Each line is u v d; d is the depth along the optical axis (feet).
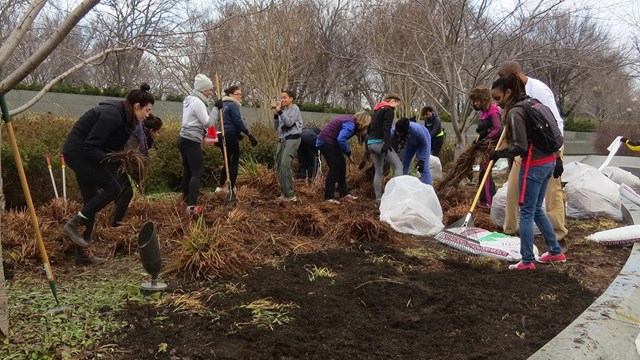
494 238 19.76
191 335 11.82
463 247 19.72
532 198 17.16
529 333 12.43
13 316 12.51
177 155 34.86
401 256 18.92
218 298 14.03
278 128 28.66
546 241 18.38
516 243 19.43
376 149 27.81
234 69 57.36
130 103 17.08
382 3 42.68
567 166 27.32
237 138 28.58
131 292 14.39
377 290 14.87
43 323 12.16
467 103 36.73
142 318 12.62
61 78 12.62
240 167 34.06
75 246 17.12
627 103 85.20
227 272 16.05
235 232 19.89
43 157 24.90
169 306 13.50
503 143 20.07
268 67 55.16
